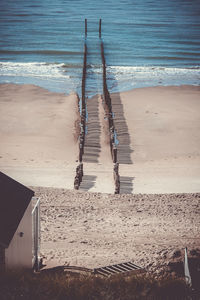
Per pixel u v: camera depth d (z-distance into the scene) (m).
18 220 9.95
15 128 40.81
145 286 9.74
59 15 123.81
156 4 159.12
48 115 44.88
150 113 46.25
